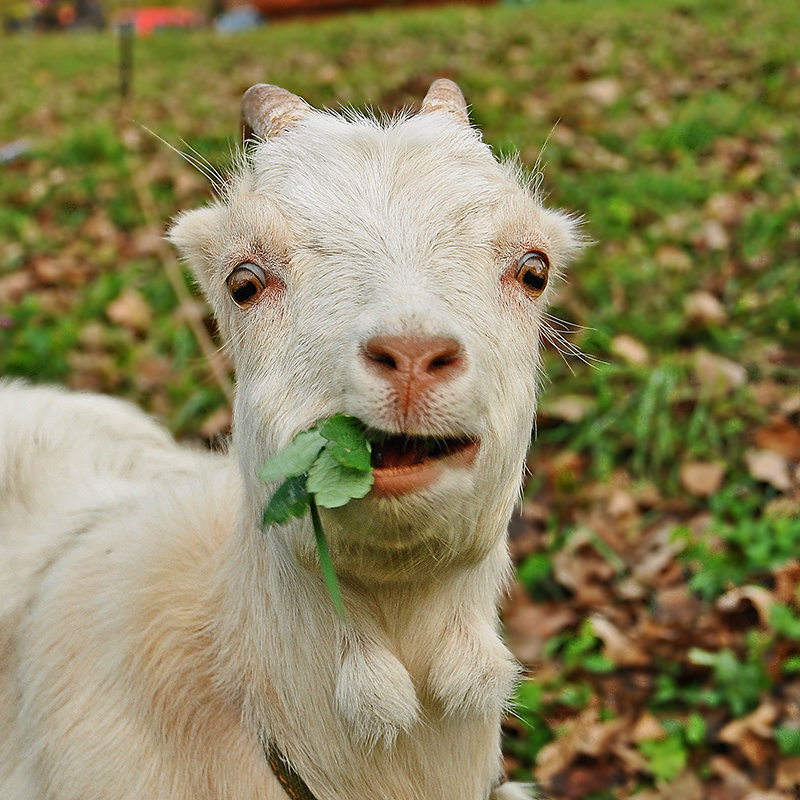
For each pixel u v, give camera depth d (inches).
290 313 82.4
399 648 87.5
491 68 414.0
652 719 144.0
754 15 447.8
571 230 106.5
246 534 92.4
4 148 365.7
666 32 438.0
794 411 191.6
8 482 126.5
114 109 406.3
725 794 134.5
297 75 443.5
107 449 135.6
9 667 108.7
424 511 73.0
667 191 265.0
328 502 70.5
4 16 995.9
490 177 88.4
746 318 215.2
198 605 96.5
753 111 318.0
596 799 136.8
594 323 213.8
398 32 545.0
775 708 141.9
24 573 114.2
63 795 94.6
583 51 426.9
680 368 201.2
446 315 73.4
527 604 166.6
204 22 995.9
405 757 91.0
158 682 94.0
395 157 86.9
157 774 92.6
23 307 240.4
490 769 100.7
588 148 298.4
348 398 71.8
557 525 178.9
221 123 357.4
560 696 149.9
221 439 146.3
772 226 238.5
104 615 98.4
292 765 91.6
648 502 180.9
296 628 89.0
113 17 913.5
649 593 164.7
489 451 79.7
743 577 162.6
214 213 100.3
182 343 221.3
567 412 194.9
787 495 176.1
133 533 104.7
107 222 284.7
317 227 83.3
